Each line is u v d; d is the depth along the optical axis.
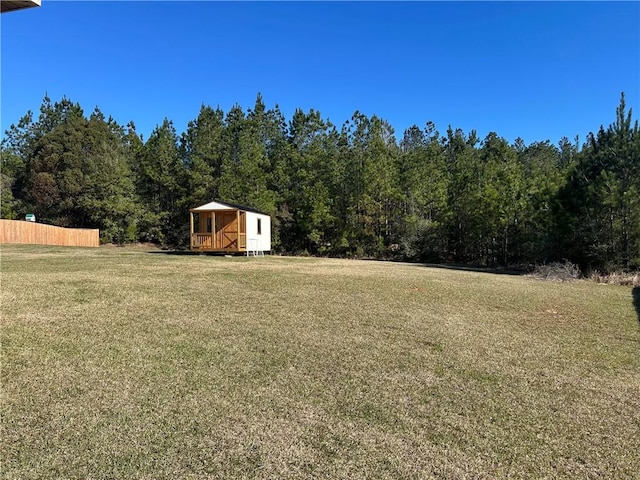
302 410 3.11
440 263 20.89
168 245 29.62
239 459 2.44
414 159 24.58
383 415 3.06
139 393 3.32
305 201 25.48
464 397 3.43
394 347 4.77
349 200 25.20
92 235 27.88
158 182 30.11
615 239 12.80
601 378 3.96
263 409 3.11
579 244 13.48
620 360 4.53
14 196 35.81
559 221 14.29
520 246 17.59
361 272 12.81
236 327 5.42
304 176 26.09
